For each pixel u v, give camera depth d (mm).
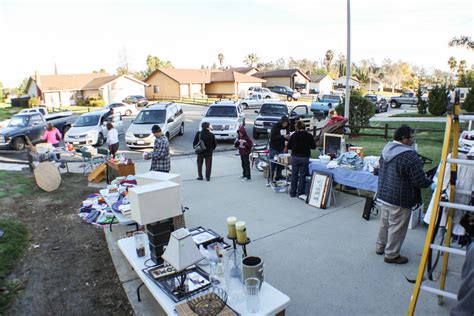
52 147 11656
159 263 3898
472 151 5391
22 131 16250
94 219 6918
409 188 4512
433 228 3092
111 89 47062
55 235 6395
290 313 3859
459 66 62438
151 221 3736
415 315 3764
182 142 16391
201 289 3400
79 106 45500
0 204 7902
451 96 3109
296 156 7543
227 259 3527
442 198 3562
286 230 6051
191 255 3373
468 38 25281
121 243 4578
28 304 4406
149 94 53219
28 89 53656
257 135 16766
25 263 5418
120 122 18688
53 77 49812
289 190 8219
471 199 3424
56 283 4859
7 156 14977
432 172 5973
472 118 2994
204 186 8891
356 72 83438
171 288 3432
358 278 4523
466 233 3520
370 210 6430
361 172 6609
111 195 6270
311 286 4371
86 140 15492
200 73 53406
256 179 9492
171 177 4391
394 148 4523
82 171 11211
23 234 6375
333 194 7305
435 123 20656
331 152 8125
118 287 4691
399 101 37062
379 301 4039
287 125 8688
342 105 16938
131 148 14992
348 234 5840
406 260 4840
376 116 27047
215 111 16266
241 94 51594
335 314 3838
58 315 4203
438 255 3846
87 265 5305
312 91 60219
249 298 3074
